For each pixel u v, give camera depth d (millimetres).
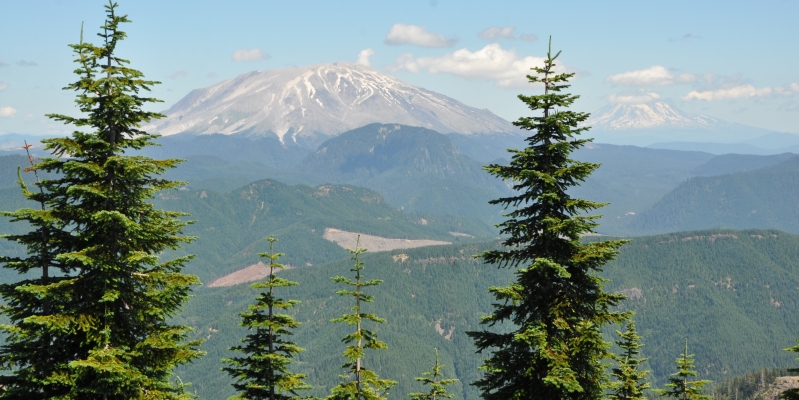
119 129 31047
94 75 29594
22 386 28859
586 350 30641
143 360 29984
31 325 28547
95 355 27312
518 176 31406
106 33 30047
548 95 31344
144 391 29703
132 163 28812
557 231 30984
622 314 31781
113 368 27203
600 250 31109
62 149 29453
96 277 29094
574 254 31984
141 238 30375
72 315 28000
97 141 28469
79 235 29672
